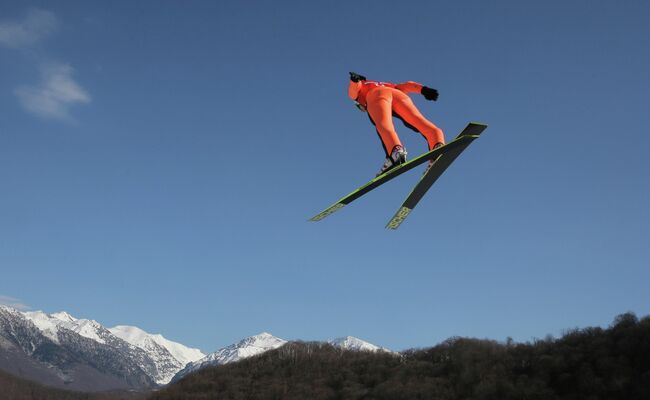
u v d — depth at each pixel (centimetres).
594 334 11269
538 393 9238
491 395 9725
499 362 11069
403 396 10650
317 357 14825
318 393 12150
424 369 12288
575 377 9369
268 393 12719
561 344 11319
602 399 8569
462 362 11588
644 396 8288
